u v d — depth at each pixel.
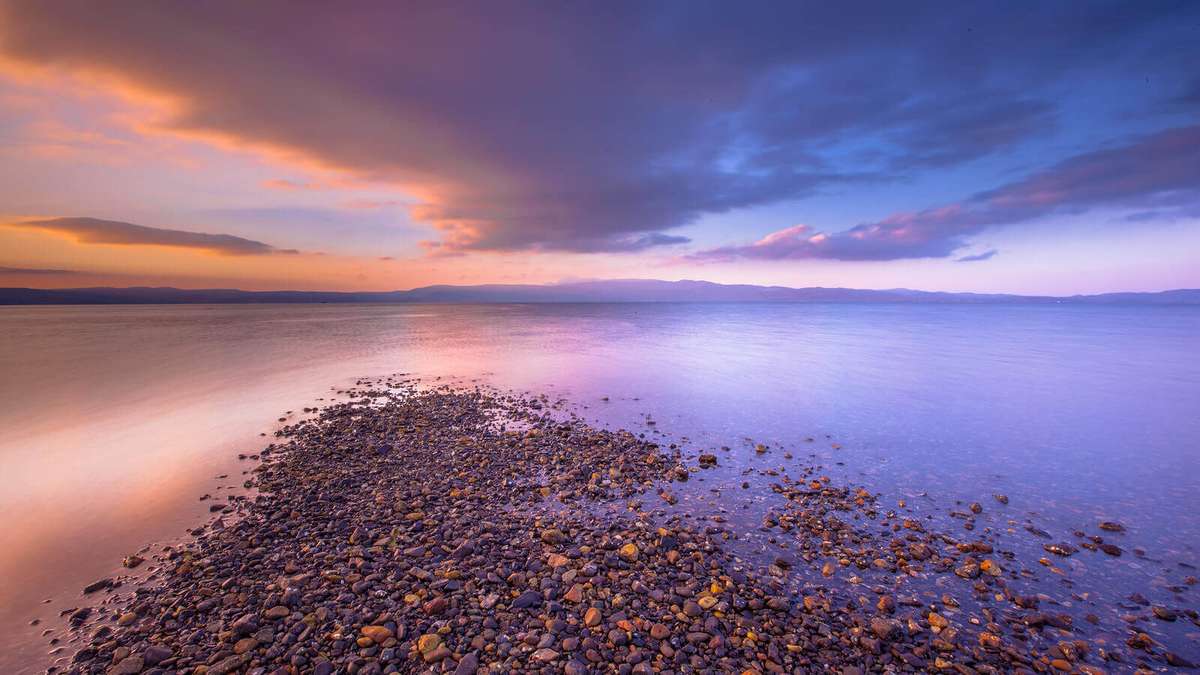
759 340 42.97
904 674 4.79
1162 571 6.81
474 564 6.65
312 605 5.68
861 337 46.19
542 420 15.17
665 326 66.06
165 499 9.06
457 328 61.75
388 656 4.84
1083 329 56.00
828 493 9.56
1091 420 15.21
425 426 14.38
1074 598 6.17
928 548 7.33
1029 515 8.68
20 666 4.78
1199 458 11.70
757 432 13.98
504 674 4.64
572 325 69.25
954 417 15.62
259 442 12.66
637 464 11.13
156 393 18.95
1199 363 27.08
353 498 9.12
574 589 6.01
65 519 8.23
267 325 65.50
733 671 4.76
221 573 6.43
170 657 4.83
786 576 6.60
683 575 6.44
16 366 25.53
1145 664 4.99
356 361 29.19
